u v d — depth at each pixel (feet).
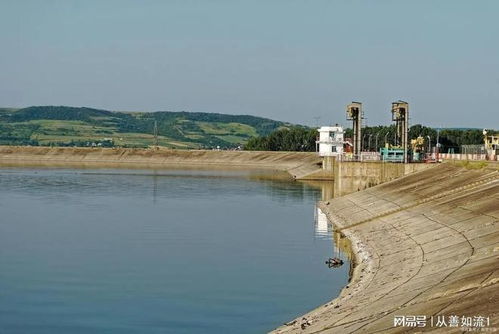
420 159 477.77
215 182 647.97
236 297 199.31
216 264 247.50
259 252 272.51
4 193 509.35
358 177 446.19
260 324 172.65
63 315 180.96
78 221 360.07
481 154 487.20
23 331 167.53
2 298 197.36
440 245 218.59
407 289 166.71
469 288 147.13
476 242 201.67
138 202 459.73
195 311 184.44
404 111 462.60
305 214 399.44
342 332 141.79
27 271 233.76
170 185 606.14
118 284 215.31
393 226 287.48
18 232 319.27
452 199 293.84
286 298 198.08
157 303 193.06
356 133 477.77
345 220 349.20
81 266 242.58
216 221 366.22
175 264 247.09
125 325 172.04
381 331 132.67
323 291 205.57
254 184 628.28
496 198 257.96
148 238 306.14
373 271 211.41
